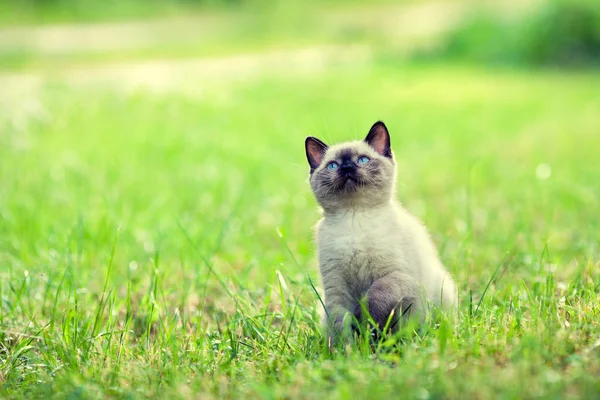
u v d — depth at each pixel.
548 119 22.27
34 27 40.12
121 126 20.47
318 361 6.19
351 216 7.15
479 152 17.89
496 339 6.25
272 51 36.06
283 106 23.70
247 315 7.52
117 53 33.81
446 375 5.46
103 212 12.23
